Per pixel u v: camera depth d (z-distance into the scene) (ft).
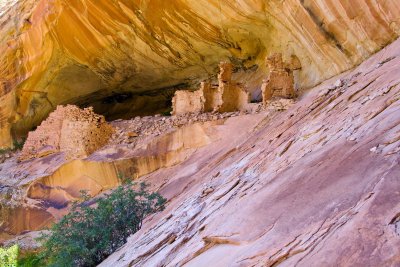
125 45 51.49
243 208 12.17
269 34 43.65
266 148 21.16
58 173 42.16
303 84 41.34
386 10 29.58
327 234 7.73
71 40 51.88
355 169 9.75
